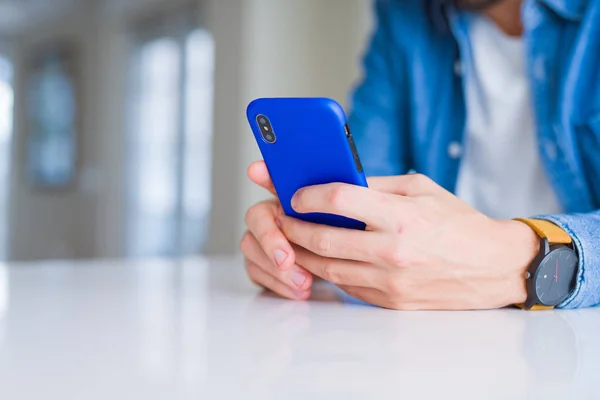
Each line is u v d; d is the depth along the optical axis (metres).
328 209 0.65
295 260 0.73
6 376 0.40
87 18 5.64
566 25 1.08
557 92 1.07
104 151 5.37
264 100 0.64
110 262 1.19
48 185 6.25
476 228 0.67
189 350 0.47
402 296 0.66
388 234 0.65
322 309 0.67
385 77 1.32
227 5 3.96
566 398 0.36
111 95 5.25
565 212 1.11
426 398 0.36
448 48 1.25
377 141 1.29
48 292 0.79
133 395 0.36
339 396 0.36
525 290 0.67
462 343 0.50
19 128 6.60
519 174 1.19
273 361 0.44
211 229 4.04
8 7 5.92
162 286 0.85
